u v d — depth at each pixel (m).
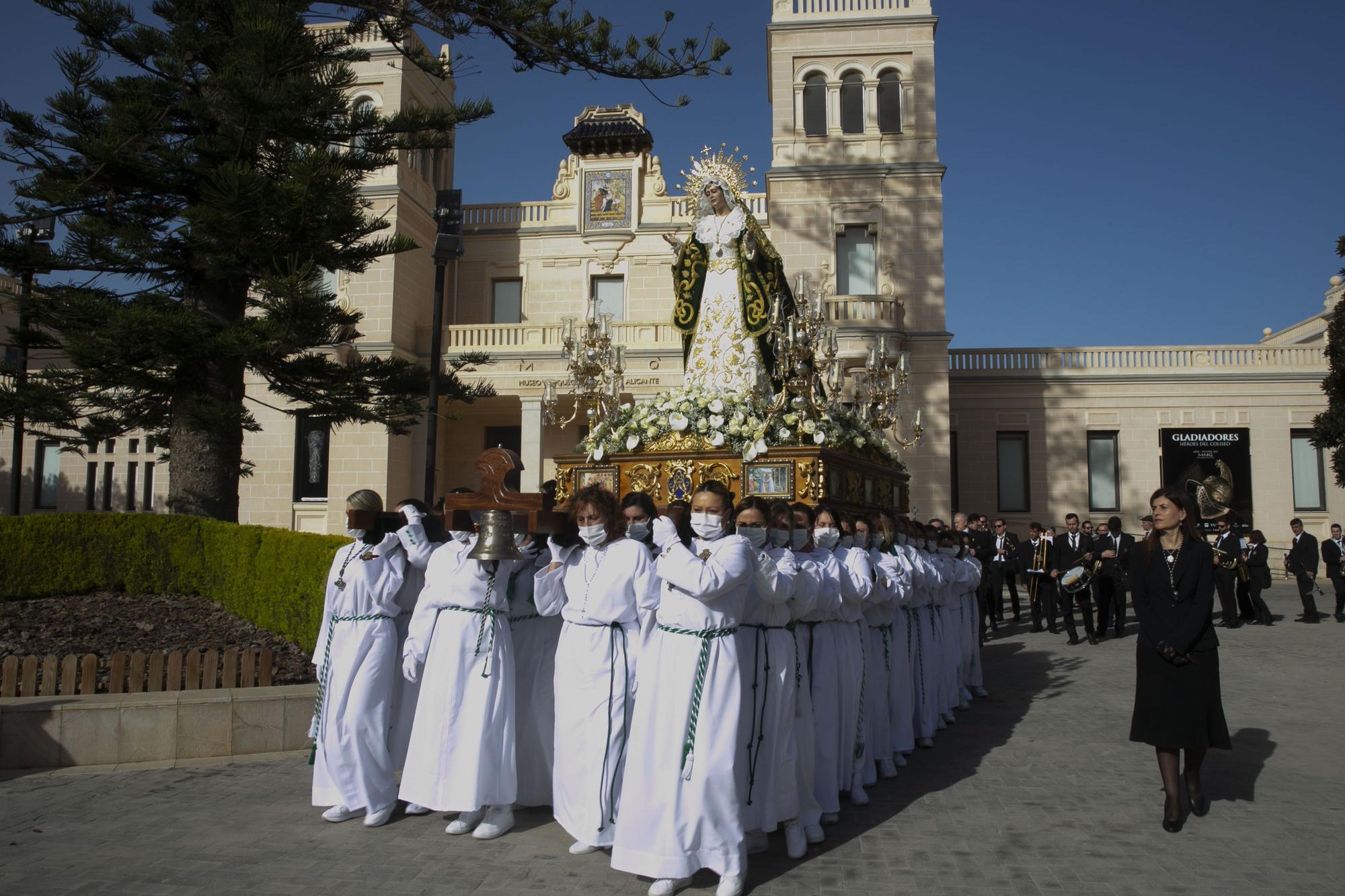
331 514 29.17
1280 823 6.70
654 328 29.64
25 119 14.20
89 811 6.72
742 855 5.42
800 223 29.91
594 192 33.75
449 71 16.33
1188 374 31.59
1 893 5.19
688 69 15.52
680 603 5.66
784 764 5.93
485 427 33.69
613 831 5.93
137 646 10.30
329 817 6.59
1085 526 18.98
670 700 5.53
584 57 15.32
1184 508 6.79
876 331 27.97
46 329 16.86
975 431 32.12
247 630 10.98
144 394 15.59
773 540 6.35
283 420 29.88
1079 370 31.95
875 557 8.13
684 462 9.49
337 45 15.80
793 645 6.17
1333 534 20.17
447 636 6.48
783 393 9.89
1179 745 6.47
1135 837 6.39
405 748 7.36
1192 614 6.52
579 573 6.30
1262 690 11.99
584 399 10.84
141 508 32.41
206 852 5.91
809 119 30.59
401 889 5.35
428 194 32.75
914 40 30.14
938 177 29.55
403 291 30.34
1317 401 31.23
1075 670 14.02
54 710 7.92
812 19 30.47
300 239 13.91
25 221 14.57
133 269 14.51
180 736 8.15
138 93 14.12
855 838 6.42
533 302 33.81
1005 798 7.39
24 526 11.80
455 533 6.58
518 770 6.96
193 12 14.23
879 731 8.04
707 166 11.15
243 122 13.81
